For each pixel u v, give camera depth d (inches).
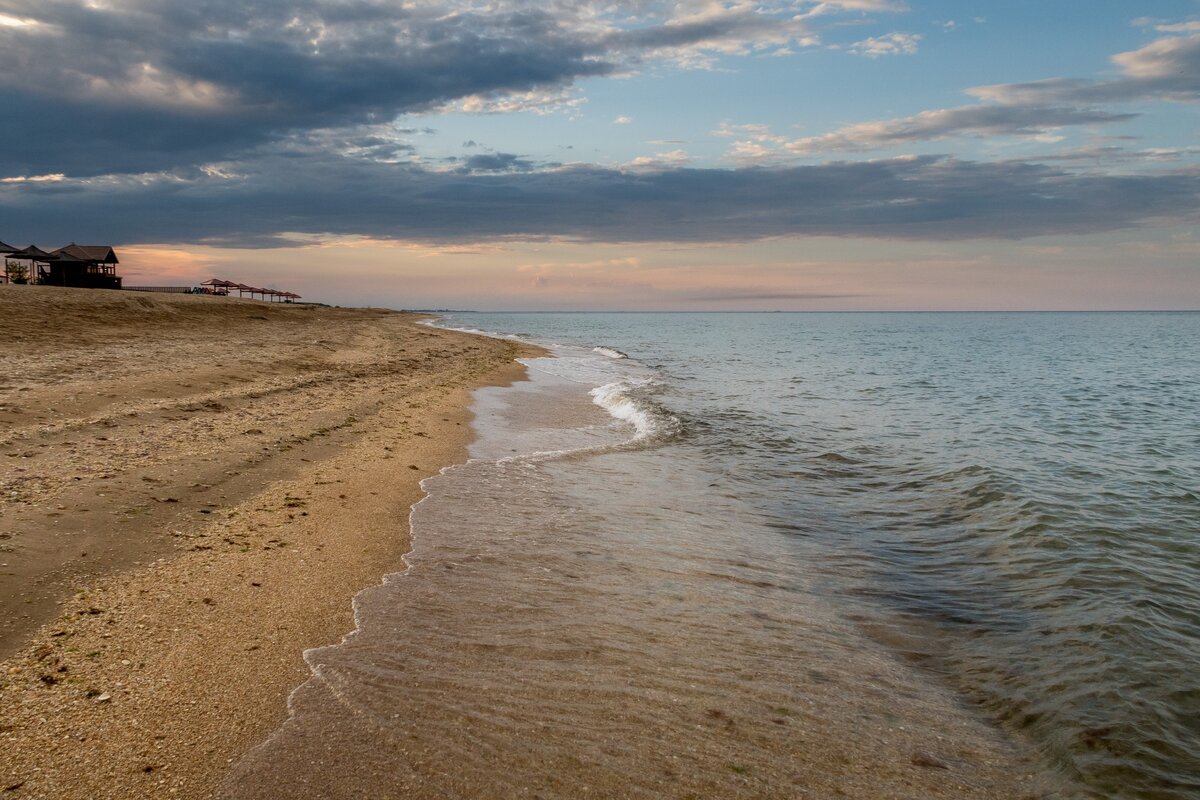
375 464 475.5
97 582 255.0
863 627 269.1
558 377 1190.9
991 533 386.9
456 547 335.9
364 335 1734.7
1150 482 507.2
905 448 630.5
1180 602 293.1
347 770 167.9
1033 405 968.3
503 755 178.2
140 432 466.9
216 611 245.9
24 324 978.1
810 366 1589.6
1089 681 229.1
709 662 234.5
